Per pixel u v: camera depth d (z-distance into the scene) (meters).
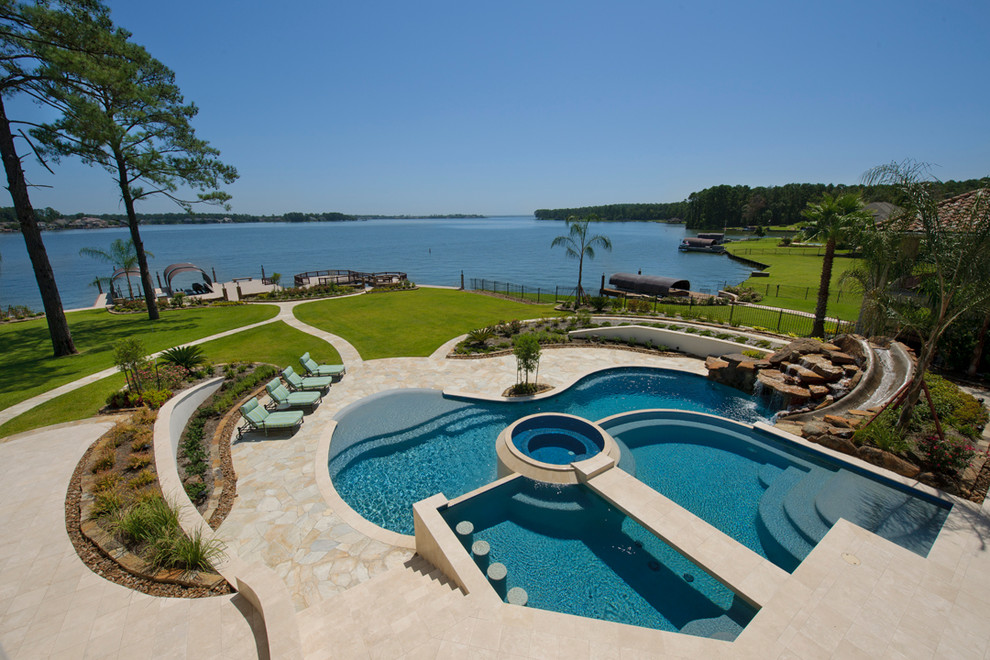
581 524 8.21
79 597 5.95
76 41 15.93
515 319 24.61
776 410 13.78
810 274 48.22
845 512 8.21
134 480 8.33
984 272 8.39
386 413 13.19
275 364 16.83
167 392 12.20
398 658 4.95
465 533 7.68
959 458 8.84
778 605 5.80
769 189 137.00
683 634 5.71
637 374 16.62
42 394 13.06
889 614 5.65
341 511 8.59
